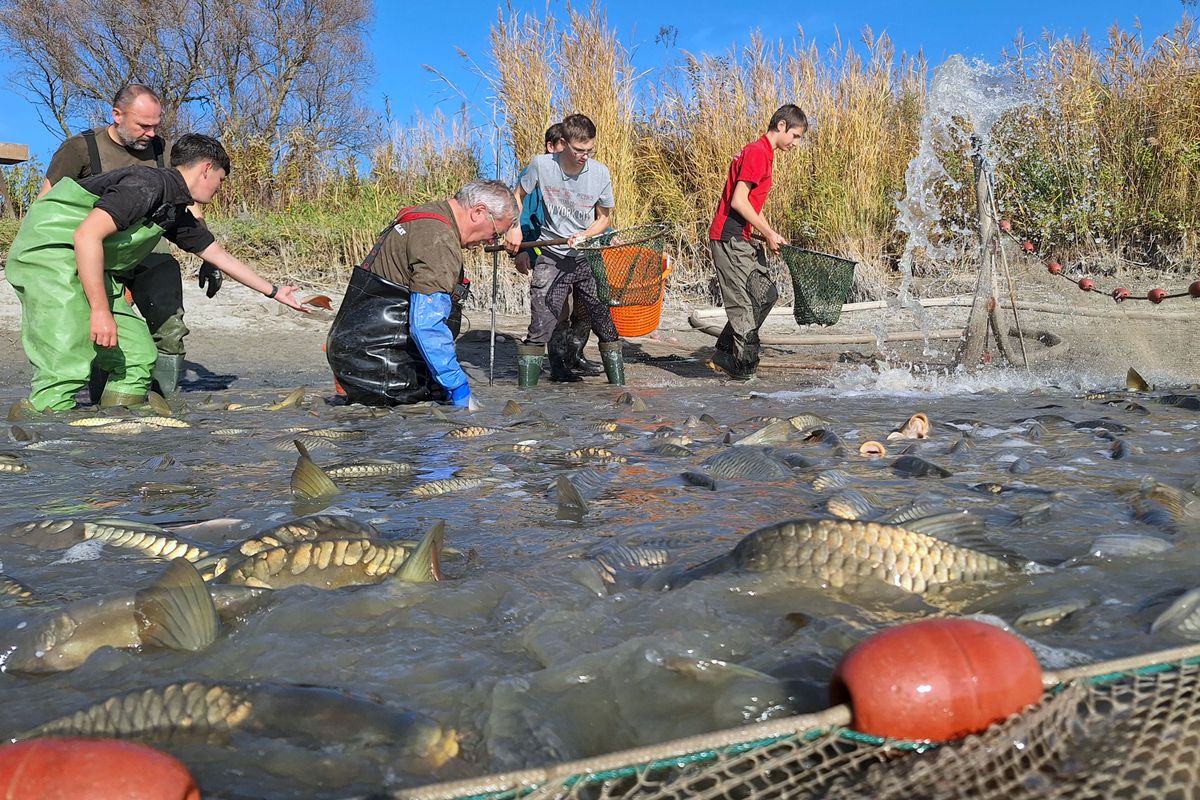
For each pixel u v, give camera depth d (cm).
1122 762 129
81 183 588
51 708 170
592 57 1165
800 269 769
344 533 266
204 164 633
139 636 196
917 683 137
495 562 257
